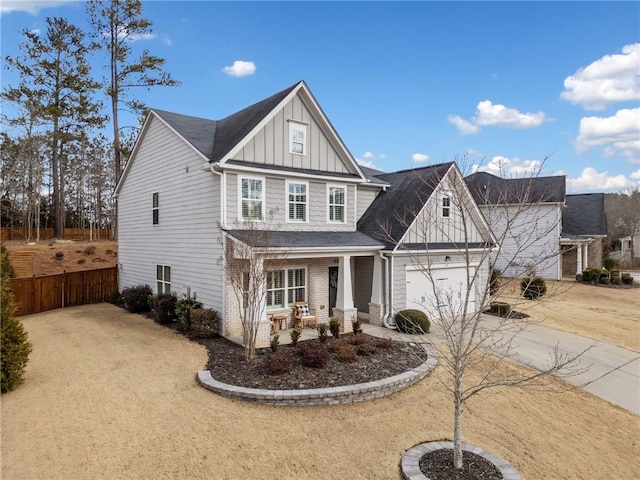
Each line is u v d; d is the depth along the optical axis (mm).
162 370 9977
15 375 8633
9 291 9062
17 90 27891
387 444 7098
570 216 34469
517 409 8875
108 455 6293
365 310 16984
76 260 27156
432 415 8281
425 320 14031
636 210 47938
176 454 6414
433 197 16219
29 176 35969
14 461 6070
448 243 17125
